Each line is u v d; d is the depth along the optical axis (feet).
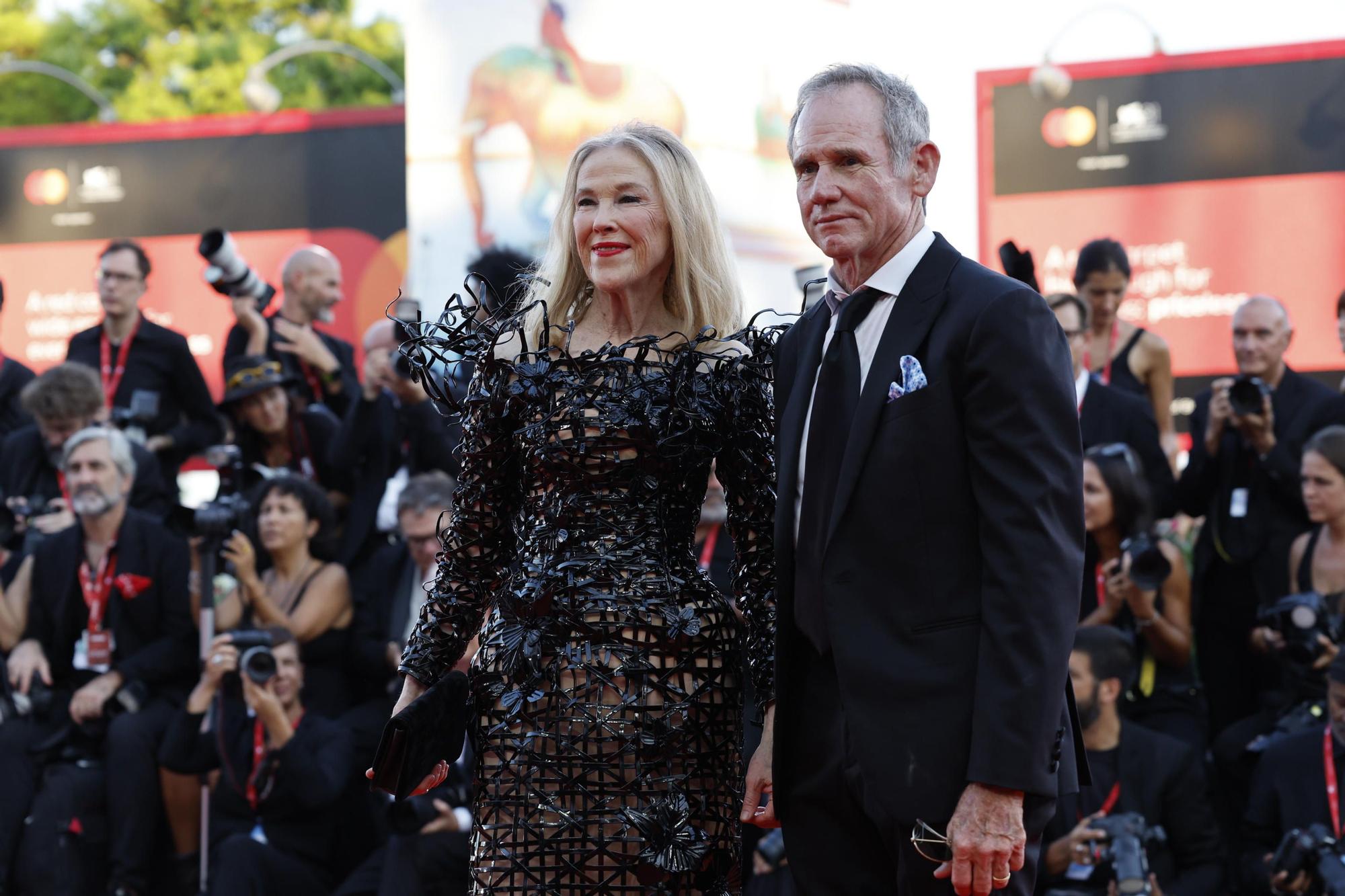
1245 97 28.60
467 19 26.81
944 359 10.25
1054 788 9.68
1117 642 19.49
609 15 26.40
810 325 11.50
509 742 11.21
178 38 63.31
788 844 11.04
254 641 21.71
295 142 31.53
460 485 11.89
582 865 10.93
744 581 11.84
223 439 29.14
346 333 31.22
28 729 23.56
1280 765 19.29
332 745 21.85
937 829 9.93
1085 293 25.94
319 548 23.59
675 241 11.70
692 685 11.34
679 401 11.30
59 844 22.66
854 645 10.30
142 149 31.94
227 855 20.95
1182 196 28.81
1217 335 28.50
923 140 10.84
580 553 11.27
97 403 27.02
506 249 26.14
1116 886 17.79
